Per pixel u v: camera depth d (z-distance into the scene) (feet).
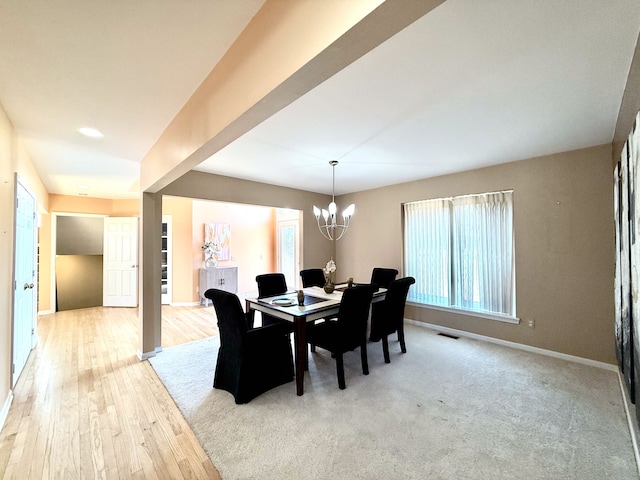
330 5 3.23
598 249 10.11
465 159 11.59
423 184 14.87
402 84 6.20
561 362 10.56
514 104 7.09
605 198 9.95
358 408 7.73
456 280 13.99
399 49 5.04
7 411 7.60
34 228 12.34
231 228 23.54
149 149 10.18
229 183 14.26
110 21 4.42
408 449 6.20
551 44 4.91
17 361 9.48
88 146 9.89
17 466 5.76
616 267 8.48
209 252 22.04
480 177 12.85
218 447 6.29
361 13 2.88
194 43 4.98
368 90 6.45
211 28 4.64
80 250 21.86
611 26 4.47
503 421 7.15
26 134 8.86
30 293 11.95
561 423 7.06
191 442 6.47
